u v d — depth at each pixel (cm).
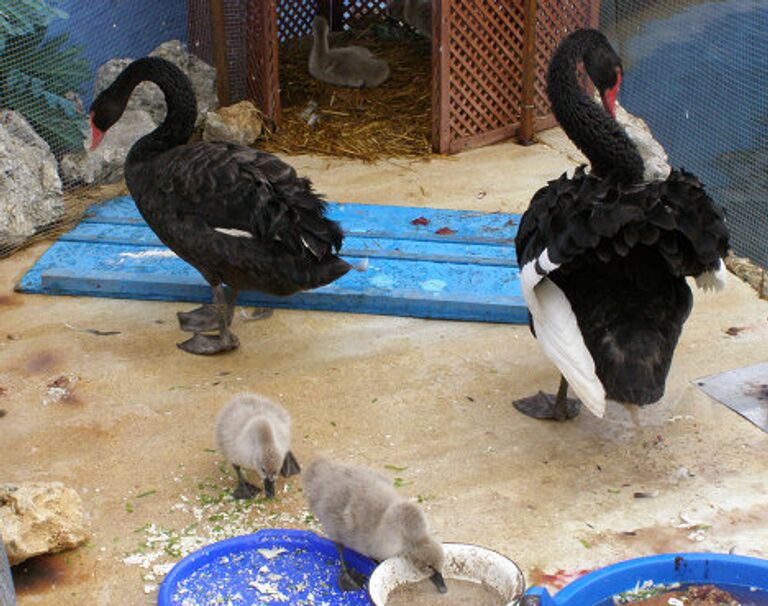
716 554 271
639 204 280
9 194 381
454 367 334
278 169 333
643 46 461
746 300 360
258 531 280
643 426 313
